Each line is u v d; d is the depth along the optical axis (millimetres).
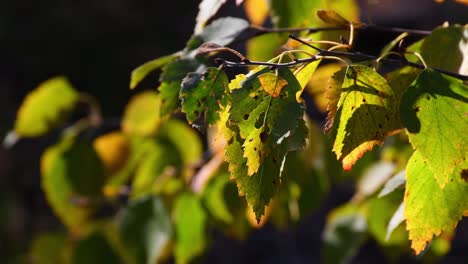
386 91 978
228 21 1118
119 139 1379
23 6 5973
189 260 1277
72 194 1365
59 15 5977
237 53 980
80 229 1378
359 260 4832
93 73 5926
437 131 966
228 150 972
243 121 965
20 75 5863
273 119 963
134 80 1120
